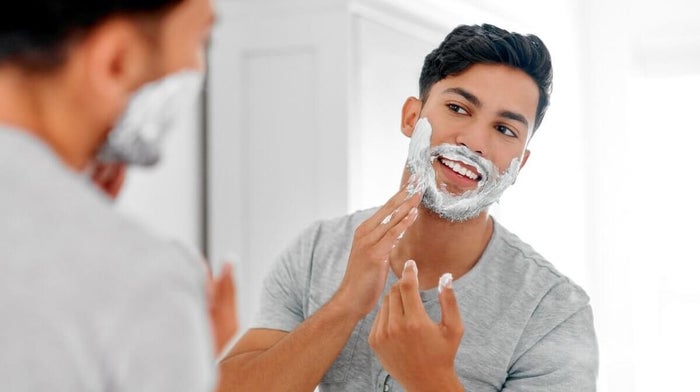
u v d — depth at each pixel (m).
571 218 2.54
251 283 1.58
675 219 2.55
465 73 1.05
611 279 2.62
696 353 2.52
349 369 1.06
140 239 0.48
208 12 0.54
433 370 0.87
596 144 2.64
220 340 0.61
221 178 1.56
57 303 0.45
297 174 1.58
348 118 1.56
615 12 2.61
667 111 2.56
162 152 0.56
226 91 1.57
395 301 0.88
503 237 1.11
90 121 0.51
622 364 2.58
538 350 1.02
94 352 0.46
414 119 1.11
